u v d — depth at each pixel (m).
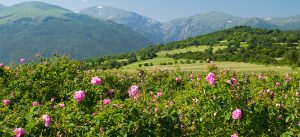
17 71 15.23
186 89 14.97
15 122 7.82
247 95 10.42
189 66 127.81
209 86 9.96
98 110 8.84
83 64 17.17
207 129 9.33
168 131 7.71
